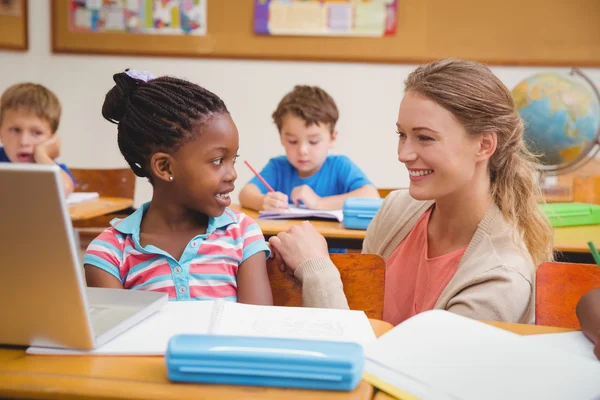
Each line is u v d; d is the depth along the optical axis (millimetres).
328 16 3584
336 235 1722
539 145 2107
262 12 3617
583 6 3449
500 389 615
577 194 2330
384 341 715
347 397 603
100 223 2666
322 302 1011
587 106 2082
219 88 3727
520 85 2137
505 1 3484
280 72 3682
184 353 617
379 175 3744
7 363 665
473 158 1071
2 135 2615
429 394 616
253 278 1071
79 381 621
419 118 1049
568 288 1036
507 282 1011
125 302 812
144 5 3678
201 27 3666
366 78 3637
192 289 1034
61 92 3812
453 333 725
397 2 3531
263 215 1969
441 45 3547
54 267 631
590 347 758
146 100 1017
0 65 3799
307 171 2451
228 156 1021
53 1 3713
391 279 1233
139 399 594
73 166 3896
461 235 1144
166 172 1020
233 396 595
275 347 638
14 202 596
